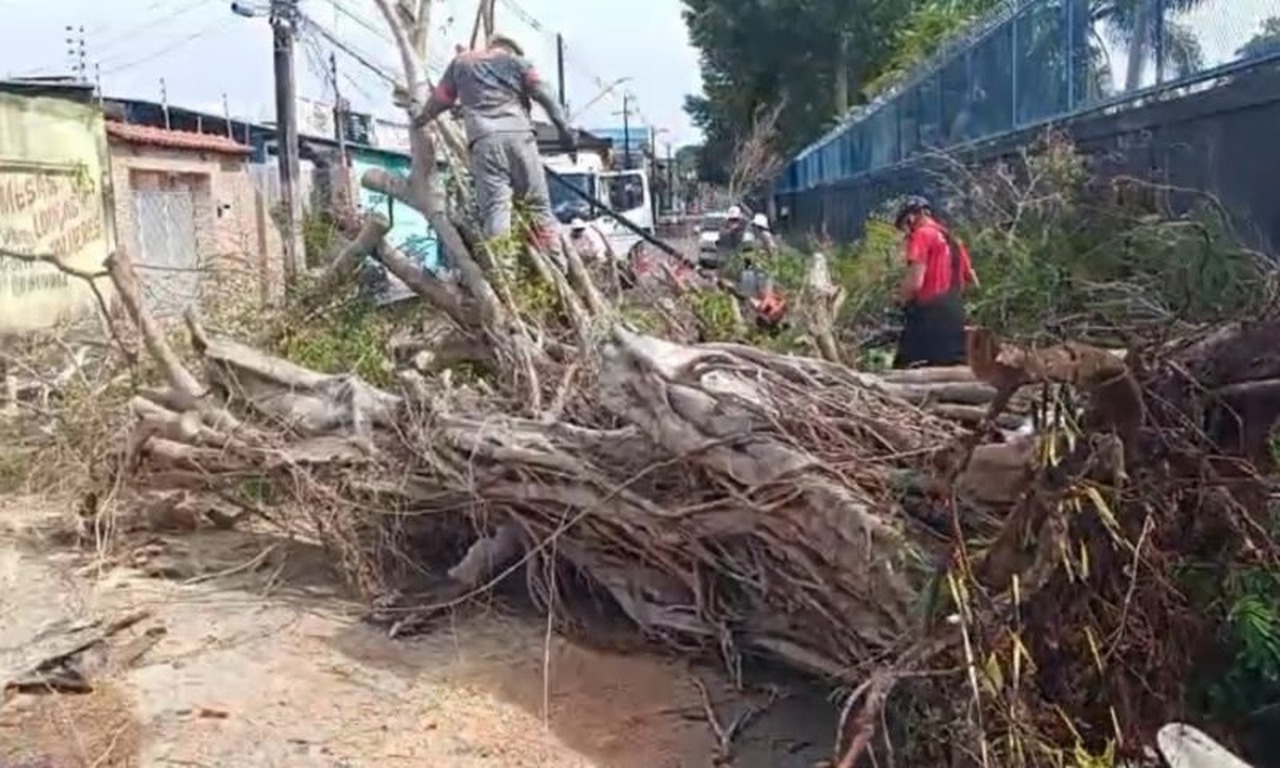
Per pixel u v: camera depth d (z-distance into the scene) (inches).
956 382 175.0
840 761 116.7
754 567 175.8
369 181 293.9
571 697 179.3
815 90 1535.4
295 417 233.0
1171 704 122.6
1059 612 121.6
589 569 200.5
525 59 291.7
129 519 258.8
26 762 158.1
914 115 670.5
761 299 308.8
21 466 288.8
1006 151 477.7
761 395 175.3
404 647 198.5
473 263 261.4
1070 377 114.7
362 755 161.5
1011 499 137.5
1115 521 116.3
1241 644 124.7
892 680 121.5
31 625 207.0
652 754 162.2
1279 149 286.4
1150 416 122.2
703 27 1569.9
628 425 190.4
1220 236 223.5
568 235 289.1
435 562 233.5
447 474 209.3
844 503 152.6
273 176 772.0
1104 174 373.1
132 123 729.0
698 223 966.4
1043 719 120.3
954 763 123.0
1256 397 124.1
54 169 493.7
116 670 189.0
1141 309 188.9
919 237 276.7
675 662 190.2
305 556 245.0
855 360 274.8
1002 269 268.7
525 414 220.5
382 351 279.9
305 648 198.7
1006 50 502.0
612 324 206.2
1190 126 330.6
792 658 173.9
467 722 171.2
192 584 230.7
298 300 300.4
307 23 632.4
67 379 301.6
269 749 162.9
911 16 1444.4
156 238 621.6
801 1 1473.9
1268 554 125.2
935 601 125.3
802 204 1157.7
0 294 453.4
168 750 162.6
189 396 246.7
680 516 179.0
